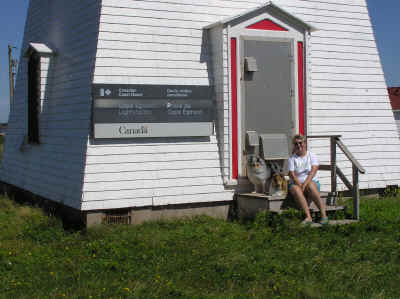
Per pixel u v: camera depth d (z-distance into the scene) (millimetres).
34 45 10562
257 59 9305
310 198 8492
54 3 10898
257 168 8789
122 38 8734
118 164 8469
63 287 5852
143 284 5824
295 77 9617
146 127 8656
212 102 9195
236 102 9125
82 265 6527
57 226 8469
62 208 9281
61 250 7309
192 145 9000
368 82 10727
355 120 10500
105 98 8445
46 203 9961
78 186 8438
